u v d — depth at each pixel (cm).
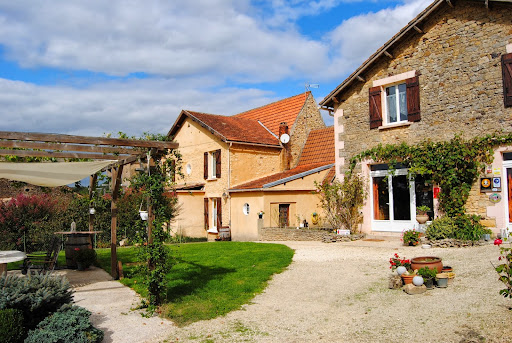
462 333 581
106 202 1775
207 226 2277
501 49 1210
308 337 627
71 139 759
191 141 2420
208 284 946
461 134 1282
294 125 2369
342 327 659
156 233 793
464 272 867
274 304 802
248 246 1505
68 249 1232
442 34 1343
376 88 1517
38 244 1680
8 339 523
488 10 1238
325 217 1812
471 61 1273
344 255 1204
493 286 749
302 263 1140
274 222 1905
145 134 1132
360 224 1554
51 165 991
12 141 751
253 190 1917
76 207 1884
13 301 569
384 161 1482
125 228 1897
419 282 784
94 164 1035
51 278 650
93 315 747
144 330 672
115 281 1030
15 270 1200
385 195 1513
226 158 2134
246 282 954
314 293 862
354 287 877
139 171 848
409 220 1436
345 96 1627
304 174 1964
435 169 1325
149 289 783
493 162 1213
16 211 1723
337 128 1645
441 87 1340
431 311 680
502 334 559
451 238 1195
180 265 1170
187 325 695
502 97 1204
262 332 655
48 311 616
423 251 1145
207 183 2284
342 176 1620
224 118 2448
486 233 1189
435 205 1337
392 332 618
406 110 1458
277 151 2309
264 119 2598
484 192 1227
